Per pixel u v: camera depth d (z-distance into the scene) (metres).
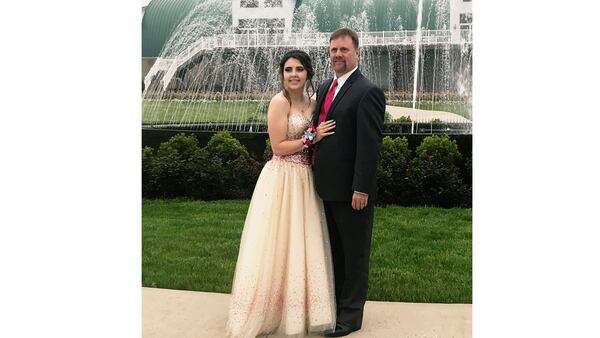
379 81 4.72
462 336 4.24
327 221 4.35
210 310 4.60
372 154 4.03
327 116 4.14
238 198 4.93
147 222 4.96
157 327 4.34
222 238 4.93
